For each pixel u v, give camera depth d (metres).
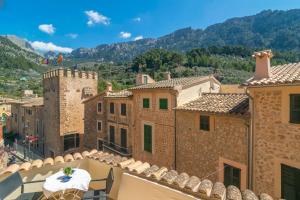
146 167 5.75
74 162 6.44
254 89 10.03
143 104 18.31
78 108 30.89
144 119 18.20
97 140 26.75
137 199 4.96
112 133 24.05
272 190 9.60
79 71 30.98
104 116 25.70
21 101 45.69
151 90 17.05
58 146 29.58
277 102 9.40
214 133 12.66
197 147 13.72
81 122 31.17
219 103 13.49
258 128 10.12
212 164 12.80
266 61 10.16
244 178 11.09
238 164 11.36
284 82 8.44
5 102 50.06
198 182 4.82
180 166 14.95
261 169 10.03
